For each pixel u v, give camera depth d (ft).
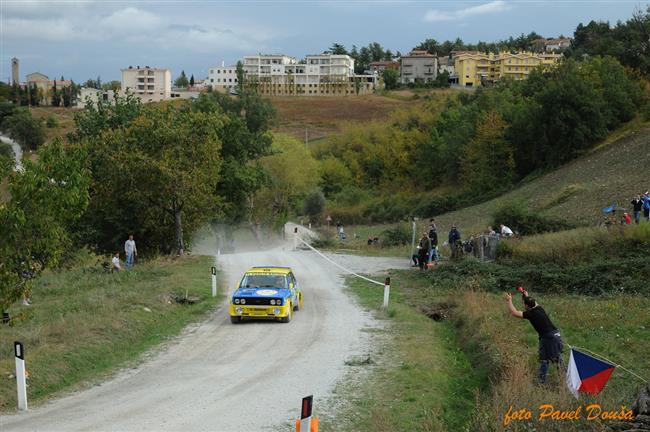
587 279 76.79
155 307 71.97
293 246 156.97
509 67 604.08
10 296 49.52
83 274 100.07
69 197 50.16
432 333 62.90
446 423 38.88
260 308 66.74
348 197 309.63
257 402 41.96
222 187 156.87
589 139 233.55
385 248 140.87
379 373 48.70
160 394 43.75
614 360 47.78
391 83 630.74
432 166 314.35
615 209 122.93
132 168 115.44
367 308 75.41
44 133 444.55
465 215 212.23
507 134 260.83
